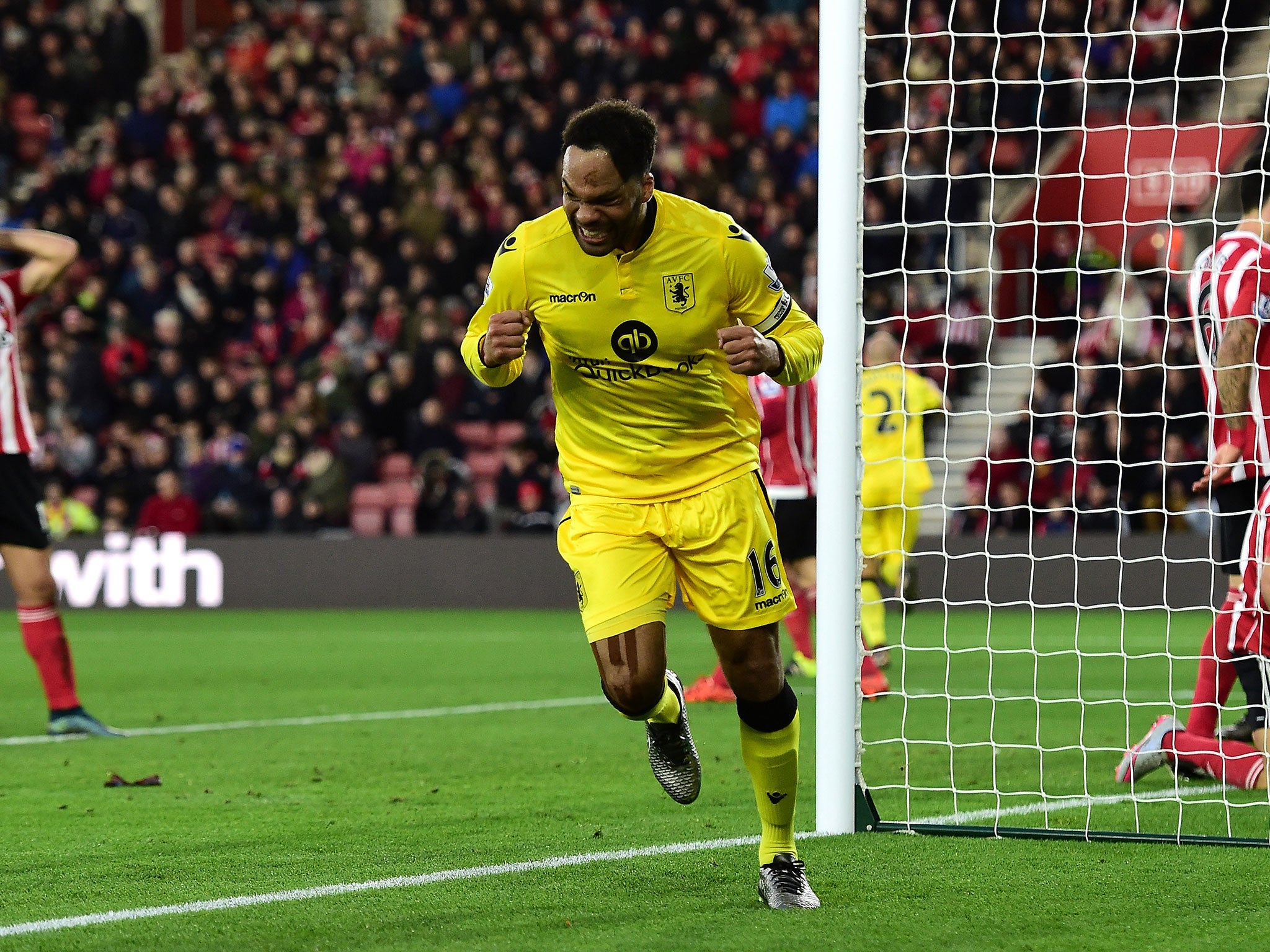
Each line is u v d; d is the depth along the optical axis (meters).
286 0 65.06
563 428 11.33
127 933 9.95
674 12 55.97
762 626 10.84
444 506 44.97
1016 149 47.28
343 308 51.44
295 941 9.74
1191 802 14.92
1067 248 44.59
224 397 47.28
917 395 26.23
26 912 10.59
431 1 59.38
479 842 13.03
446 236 49.75
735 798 15.29
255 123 56.44
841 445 13.25
